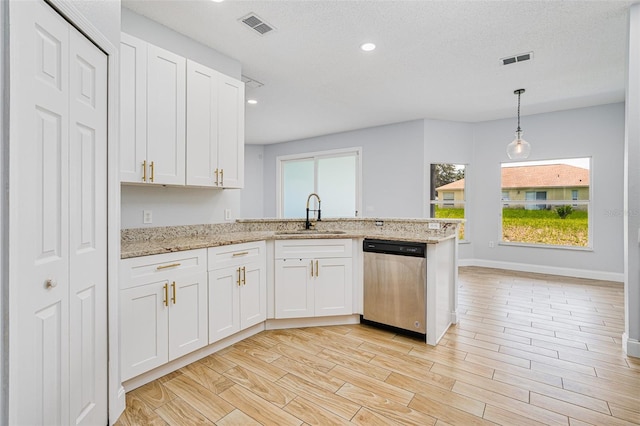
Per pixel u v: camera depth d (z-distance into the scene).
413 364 2.18
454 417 1.63
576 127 4.76
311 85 3.85
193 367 2.13
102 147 1.51
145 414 1.66
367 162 5.98
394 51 2.98
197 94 2.46
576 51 2.98
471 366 2.15
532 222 5.20
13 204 0.96
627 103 2.28
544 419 1.61
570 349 2.40
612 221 4.53
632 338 2.29
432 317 2.48
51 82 1.15
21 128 1.00
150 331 1.90
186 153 2.38
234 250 2.45
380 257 2.76
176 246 2.06
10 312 0.94
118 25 1.64
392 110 4.88
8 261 0.94
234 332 2.44
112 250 1.58
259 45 2.86
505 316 3.12
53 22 1.15
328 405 1.73
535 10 2.35
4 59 0.92
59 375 1.21
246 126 5.87
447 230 2.95
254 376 2.03
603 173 4.58
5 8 0.92
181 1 2.23
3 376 0.93
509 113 5.04
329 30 2.62
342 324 2.94
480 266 5.57
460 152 5.55
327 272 2.84
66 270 1.25
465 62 3.22
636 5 2.23
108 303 1.57
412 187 5.47
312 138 6.80
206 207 2.90
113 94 1.59
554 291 3.99
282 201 7.43
